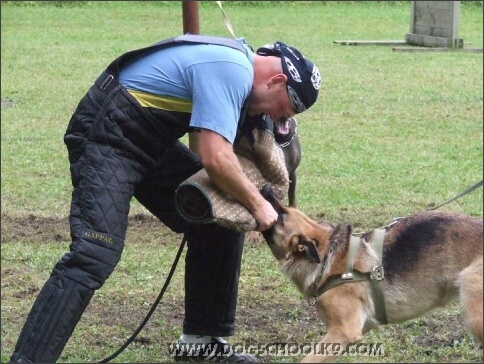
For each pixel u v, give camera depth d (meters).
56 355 6.23
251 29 33.47
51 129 17.56
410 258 6.42
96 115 6.41
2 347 7.46
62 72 24.56
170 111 6.45
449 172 14.08
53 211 11.96
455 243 6.35
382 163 14.66
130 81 6.46
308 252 6.36
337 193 12.71
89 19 36.50
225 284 7.19
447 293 6.43
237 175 6.23
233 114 6.21
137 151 6.46
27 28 33.78
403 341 7.50
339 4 41.72
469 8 39.25
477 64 25.97
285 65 6.41
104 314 8.31
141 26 34.56
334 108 19.67
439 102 20.41
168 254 10.12
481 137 16.77
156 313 8.35
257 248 10.20
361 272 6.36
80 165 6.40
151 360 7.25
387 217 11.55
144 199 7.13
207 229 7.02
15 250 10.30
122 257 9.97
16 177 13.80
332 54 27.94
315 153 15.41
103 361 7.04
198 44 6.39
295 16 37.81
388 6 41.41
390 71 24.78
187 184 6.43
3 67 25.23
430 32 30.25
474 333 6.25
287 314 8.27
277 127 7.45
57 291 6.21
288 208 6.62
